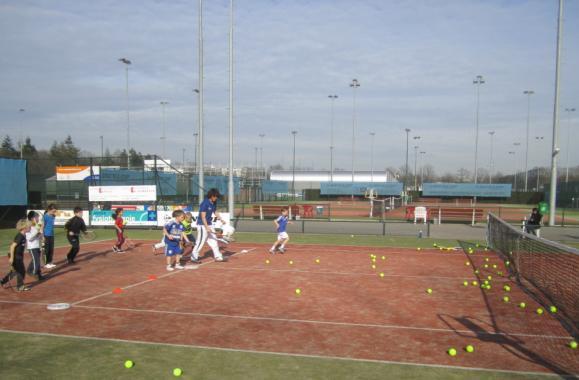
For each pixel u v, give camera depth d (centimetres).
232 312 789
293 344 626
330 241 1941
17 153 9194
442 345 628
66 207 3500
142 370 532
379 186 7206
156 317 755
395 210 4534
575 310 803
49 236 1243
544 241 993
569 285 1006
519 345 631
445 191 7125
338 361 564
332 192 7281
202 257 1454
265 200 6875
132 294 922
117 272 1173
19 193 2631
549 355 593
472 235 2225
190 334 666
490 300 890
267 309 811
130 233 2242
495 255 1534
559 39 2728
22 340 636
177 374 513
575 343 623
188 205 2448
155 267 1252
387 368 543
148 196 2428
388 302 869
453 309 821
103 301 862
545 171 10031
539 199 6838
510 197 6988
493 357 584
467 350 602
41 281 1053
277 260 1394
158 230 2397
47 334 664
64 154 9706
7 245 1792
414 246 1778
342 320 745
